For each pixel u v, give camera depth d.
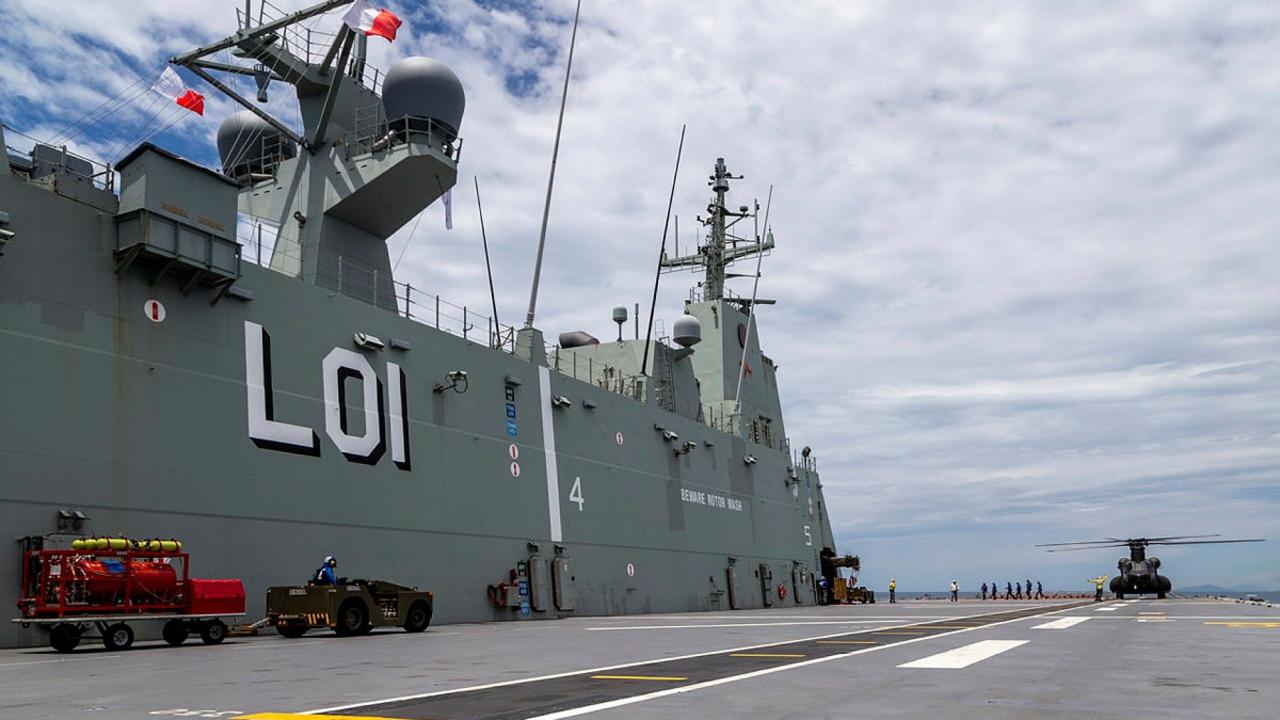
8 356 20.70
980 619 29.31
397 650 18.17
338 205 32.62
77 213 22.61
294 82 33.16
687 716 8.57
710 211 61.66
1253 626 23.88
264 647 19.67
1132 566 88.75
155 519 23.03
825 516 71.00
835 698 9.77
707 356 57.19
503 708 9.30
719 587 49.72
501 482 35.12
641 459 44.97
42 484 20.91
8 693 11.23
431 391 32.50
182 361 24.36
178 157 24.44
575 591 37.84
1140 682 11.09
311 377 27.94
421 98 32.50
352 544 28.23
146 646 20.41
